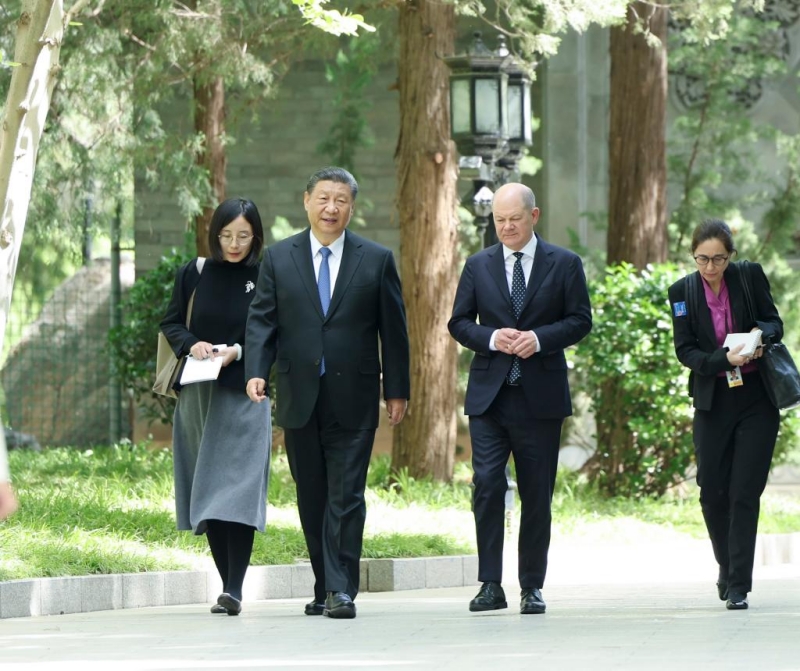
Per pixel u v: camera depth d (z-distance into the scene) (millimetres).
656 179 50625
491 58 39281
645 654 15344
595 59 62500
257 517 22422
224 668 14695
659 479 44250
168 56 42281
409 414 43938
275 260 22141
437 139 43656
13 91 25531
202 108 52875
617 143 50875
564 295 22078
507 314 22000
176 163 47469
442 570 31406
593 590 29188
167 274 52750
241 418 22766
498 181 40938
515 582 32562
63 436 64938
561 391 21891
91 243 61531
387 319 21953
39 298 66812
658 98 50625
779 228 57406
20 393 65188
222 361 22656
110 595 25703
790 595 25266
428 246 43656
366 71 60094
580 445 51281
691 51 56969
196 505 22625
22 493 33969
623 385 42500
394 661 15023
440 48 43531
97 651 17203
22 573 24734
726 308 22609
